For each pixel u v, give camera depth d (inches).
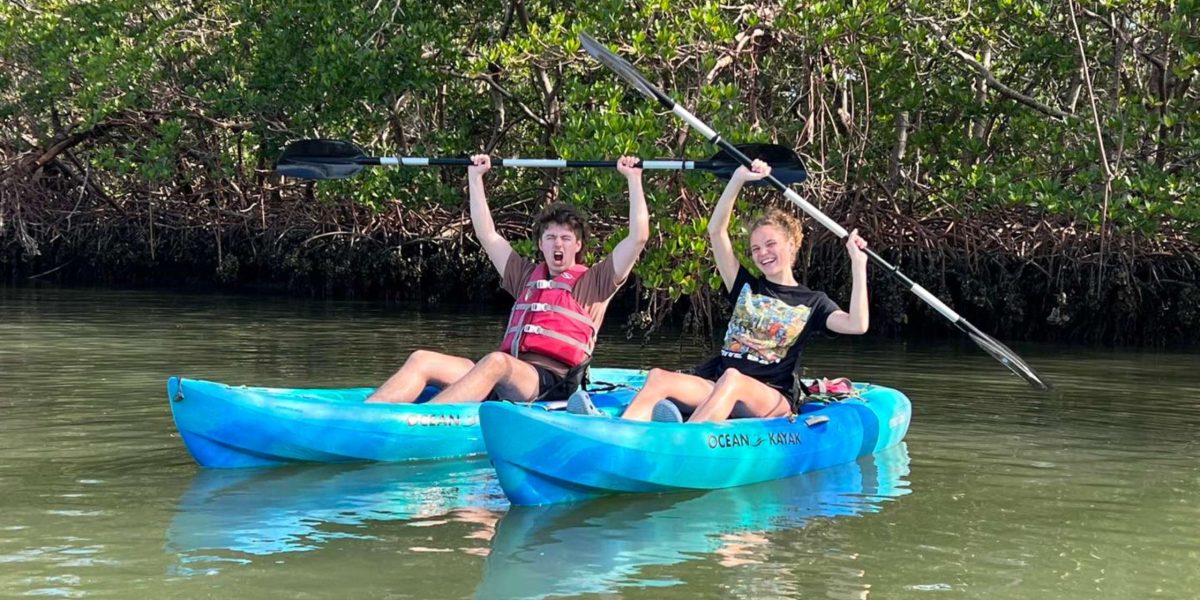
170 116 629.6
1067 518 189.6
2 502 189.6
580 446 193.5
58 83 618.5
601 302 232.7
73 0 669.9
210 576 153.7
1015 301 481.7
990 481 215.9
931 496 203.8
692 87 424.5
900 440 253.6
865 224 477.4
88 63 586.2
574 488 196.9
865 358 402.3
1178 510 195.2
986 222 480.7
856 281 217.5
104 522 178.7
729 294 230.8
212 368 342.3
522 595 147.9
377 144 589.3
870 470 225.5
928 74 499.8
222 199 676.7
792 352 223.5
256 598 145.6
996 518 189.3
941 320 492.7
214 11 650.2
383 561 161.2
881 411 247.0
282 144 598.2
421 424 227.5
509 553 165.9
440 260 621.9
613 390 256.8
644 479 199.8
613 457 195.9
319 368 345.7
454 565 159.9
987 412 290.7
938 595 150.9
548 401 226.5
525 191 567.8
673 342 450.9
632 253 228.7
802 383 249.4
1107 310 470.0
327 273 657.6
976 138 486.0
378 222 631.2
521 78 588.1
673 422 206.2
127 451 228.4
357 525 179.5
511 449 189.8
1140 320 468.4
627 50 406.9
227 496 196.1
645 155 386.6
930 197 482.6
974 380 347.6
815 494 205.0
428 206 599.2
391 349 400.2
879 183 469.4
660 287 424.5
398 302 629.6
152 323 482.9
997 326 491.5
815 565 162.9
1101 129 437.1
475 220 242.8
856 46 414.9
